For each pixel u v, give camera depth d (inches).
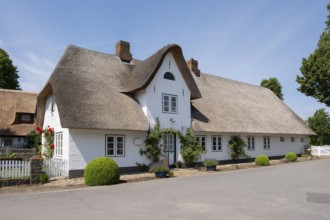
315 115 1905.8
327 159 1198.9
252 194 415.2
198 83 1111.0
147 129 723.4
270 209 327.0
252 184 508.4
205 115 937.5
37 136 968.3
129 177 629.3
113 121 668.1
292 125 1298.0
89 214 308.0
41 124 906.7
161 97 800.9
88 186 521.3
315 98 1434.5
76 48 807.1
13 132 1205.7
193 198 388.2
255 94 1386.6
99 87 737.0
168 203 358.0
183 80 868.6
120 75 830.5
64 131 668.1
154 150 752.3
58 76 686.5
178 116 834.8
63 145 668.7
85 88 701.3
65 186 522.9
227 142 999.0
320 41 1382.9
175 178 612.1
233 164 957.8
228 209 327.0
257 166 912.3
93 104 673.0
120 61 889.5
